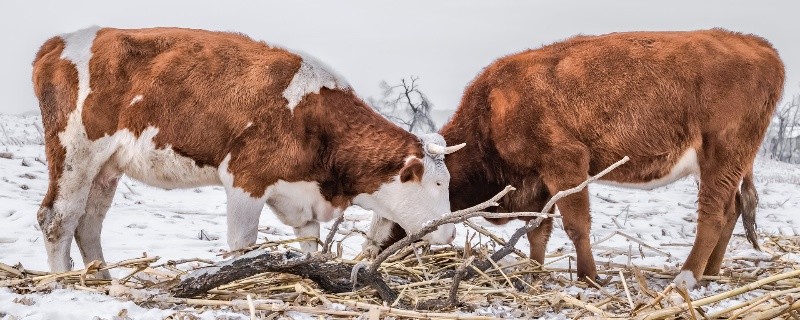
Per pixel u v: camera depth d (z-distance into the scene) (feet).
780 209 48.91
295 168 24.63
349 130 25.39
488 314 19.06
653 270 27.53
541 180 27.71
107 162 24.58
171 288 19.57
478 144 28.25
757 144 27.71
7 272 21.01
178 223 35.70
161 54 24.27
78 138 24.11
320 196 25.48
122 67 24.02
